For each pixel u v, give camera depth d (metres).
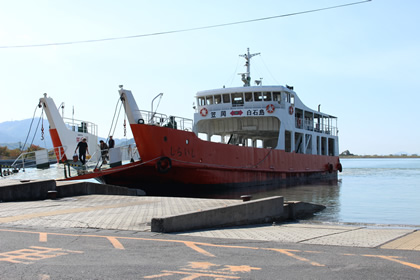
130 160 18.14
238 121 29.30
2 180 16.31
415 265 5.12
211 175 21.16
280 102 27.52
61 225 7.96
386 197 22.56
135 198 12.81
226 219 9.09
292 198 20.92
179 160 18.72
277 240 6.95
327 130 39.69
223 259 5.36
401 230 8.80
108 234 7.11
